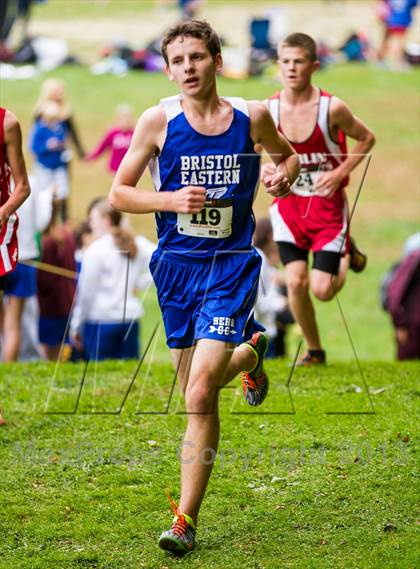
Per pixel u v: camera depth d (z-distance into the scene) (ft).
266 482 40.06
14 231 43.21
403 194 141.49
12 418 47.55
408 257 73.97
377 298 111.34
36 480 40.63
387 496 38.09
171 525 36.14
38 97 174.29
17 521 37.09
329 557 33.71
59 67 195.93
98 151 122.01
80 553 34.60
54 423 46.80
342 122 50.96
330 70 195.21
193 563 33.68
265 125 35.32
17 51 197.67
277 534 35.60
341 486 39.11
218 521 36.78
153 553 34.53
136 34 221.05
